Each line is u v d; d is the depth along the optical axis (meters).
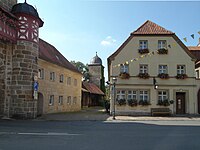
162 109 26.84
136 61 28.25
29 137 10.49
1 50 19.56
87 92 50.16
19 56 20.34
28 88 20.44
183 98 28.28
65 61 37.97
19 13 20.48
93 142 9.59
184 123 18.91
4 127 14.04
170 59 28.33
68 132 12.45
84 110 39.88
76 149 8.20
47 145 8.78
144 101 27.39
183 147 8.89
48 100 28.42
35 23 21.41
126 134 12.09
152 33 28.58
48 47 35.56
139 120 21.58
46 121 19.14
